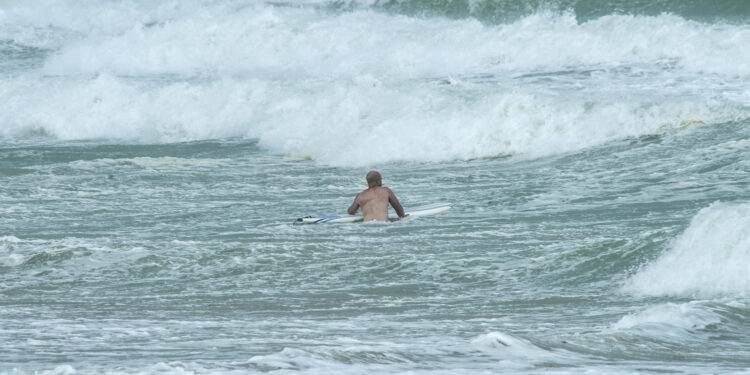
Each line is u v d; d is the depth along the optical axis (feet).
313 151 238.48
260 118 279.08
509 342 38.47
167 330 56.13
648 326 50.29
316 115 263.90
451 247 111.96
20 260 109.19
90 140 282.15
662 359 38.42
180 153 247.91
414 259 104.94
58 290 92.73
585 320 62.95
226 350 41.63
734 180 168.86
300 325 60.70
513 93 244.42
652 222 126.52
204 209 160.86
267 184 194.59
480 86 273.13
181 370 29.60
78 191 183.42
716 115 225.97
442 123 237.45
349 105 262.26
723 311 58.23
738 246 82.69
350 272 100.27
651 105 233.76
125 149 257.75
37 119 297.33
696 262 84.23
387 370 30.27
